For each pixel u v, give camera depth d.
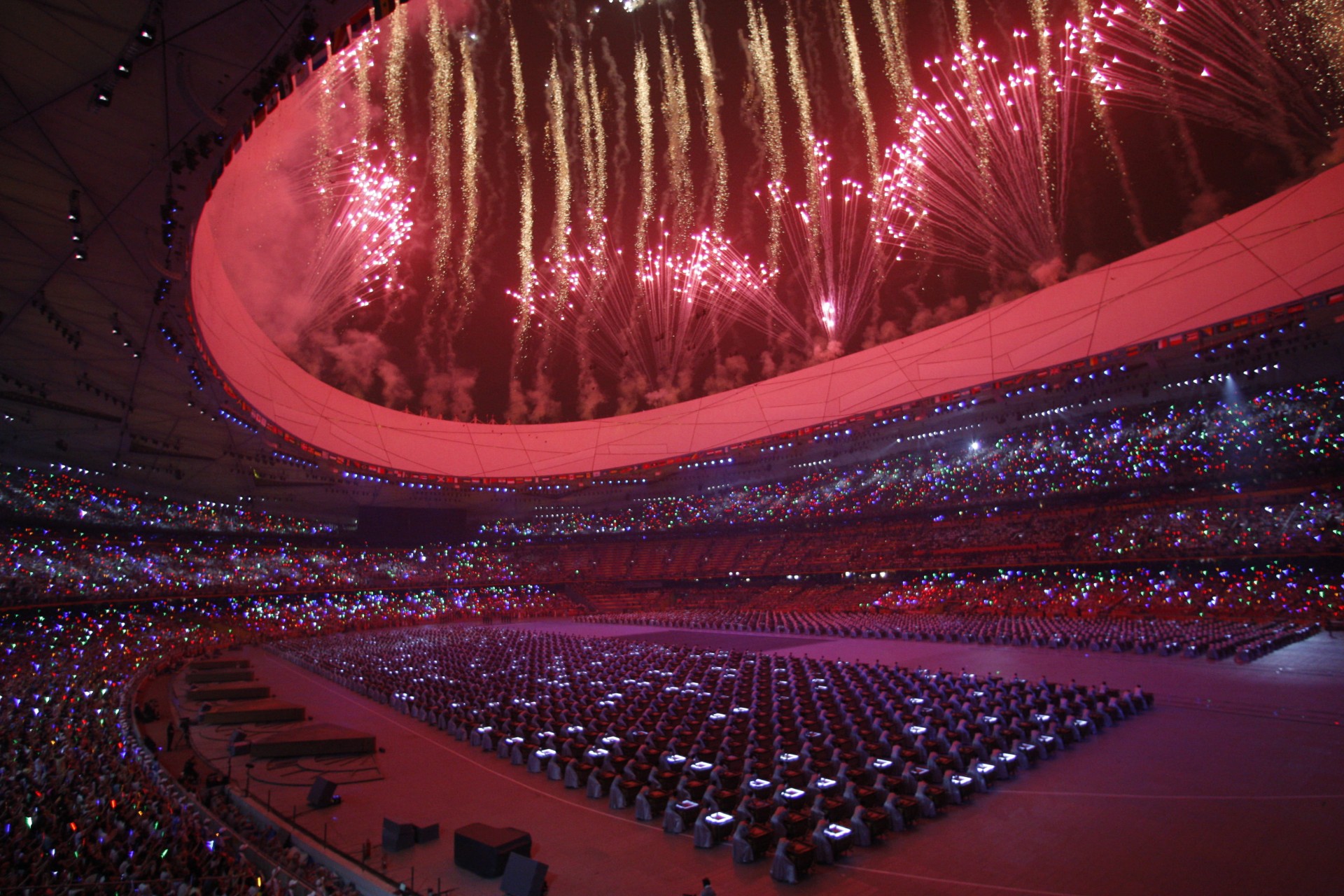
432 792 17.75
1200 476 46.09
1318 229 34.34
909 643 40.66
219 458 49.44
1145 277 40.25
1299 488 42.56
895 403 48.72
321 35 13.46
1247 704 22.00
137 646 42.06
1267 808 13.73
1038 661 32.28
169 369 32.09
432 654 40.31
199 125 15.91
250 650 48.53
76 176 17.58
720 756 17.75
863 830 13.27
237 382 37.69
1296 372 43.22
